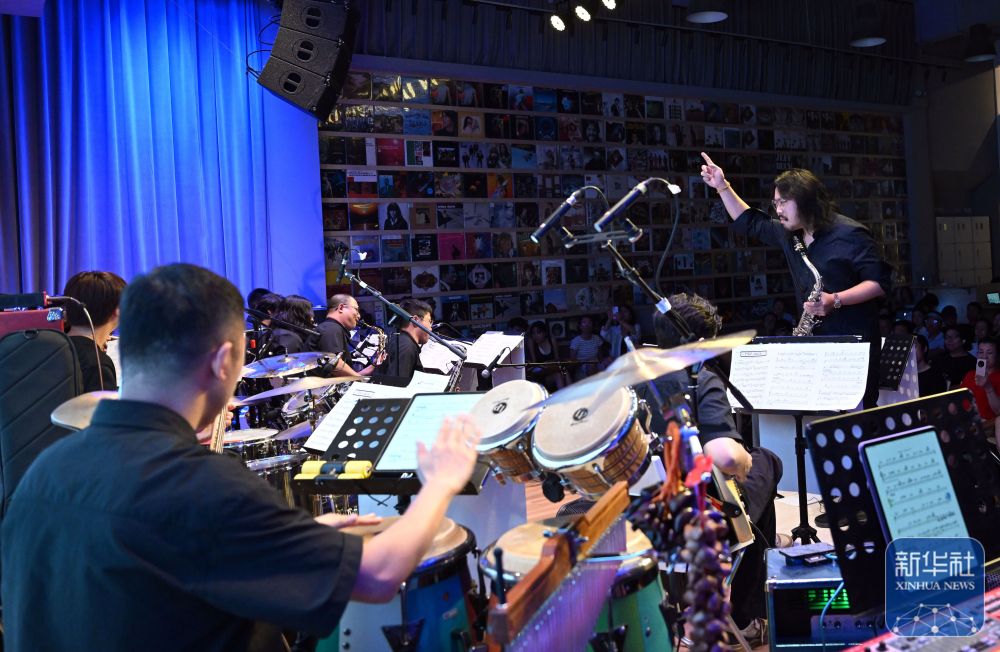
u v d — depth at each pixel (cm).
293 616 128
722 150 972
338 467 215
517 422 190
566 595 129
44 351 243
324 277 721
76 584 130
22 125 596
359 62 763
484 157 830
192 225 659
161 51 644
